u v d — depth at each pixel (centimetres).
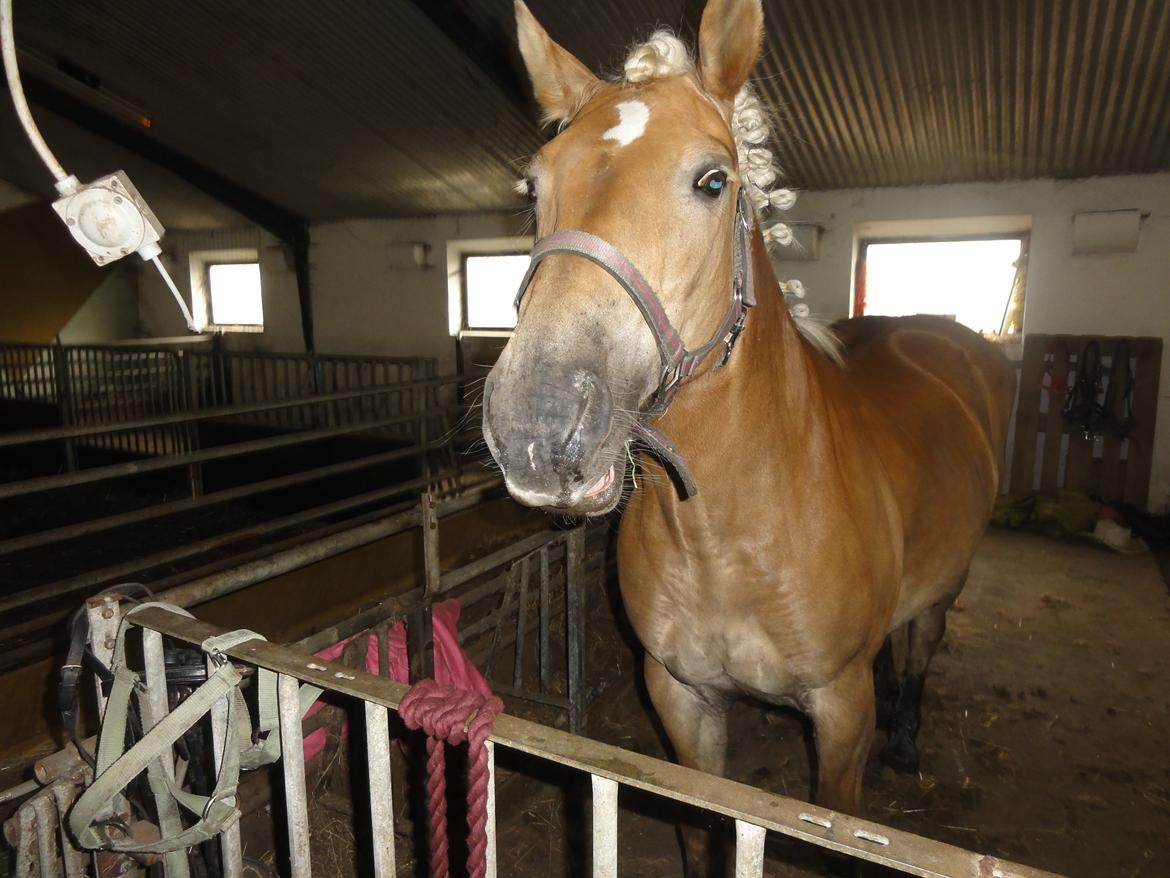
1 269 718
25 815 114
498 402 79
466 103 511
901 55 390
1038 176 466
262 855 174
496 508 379
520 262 654
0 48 77
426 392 409
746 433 112
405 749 177
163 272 84
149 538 423
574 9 398
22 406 654
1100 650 285
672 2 379
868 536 133
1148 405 448
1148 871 180
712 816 159
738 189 102
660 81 97
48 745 207
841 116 441
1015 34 364
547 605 226
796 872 179
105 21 484
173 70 521
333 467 324
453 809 171
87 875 122
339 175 629
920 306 531
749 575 121
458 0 423
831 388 146
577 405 79
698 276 94
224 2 449
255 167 636
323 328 740
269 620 281
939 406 200
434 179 608
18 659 224
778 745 232
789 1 364
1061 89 392
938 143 452
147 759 98
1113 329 462
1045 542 419
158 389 586
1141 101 389
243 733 103
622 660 271
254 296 791
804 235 521
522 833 197
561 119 119
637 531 133
